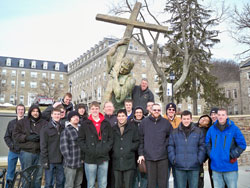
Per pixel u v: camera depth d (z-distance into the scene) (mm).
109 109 4820
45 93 56344
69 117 4383
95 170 4070
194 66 20438
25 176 3439
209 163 4672
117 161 4145
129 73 5504
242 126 9141
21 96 67062
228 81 45406
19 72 67875
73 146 4254
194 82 21547
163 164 4125
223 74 43688
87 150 4023
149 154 4098
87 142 4082
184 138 4141
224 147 3920
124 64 5312
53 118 4500
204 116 4730
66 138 4242
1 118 6535
